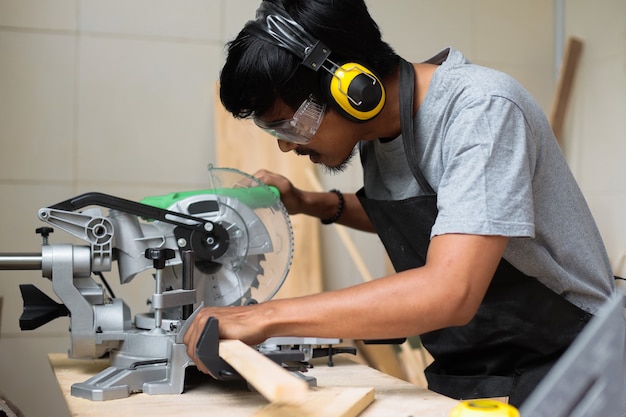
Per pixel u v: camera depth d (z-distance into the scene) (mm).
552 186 1359
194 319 1262
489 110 1232
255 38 1294
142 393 1289
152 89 2869
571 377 868
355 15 1304
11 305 2729
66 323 2791
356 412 1108
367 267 3021
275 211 1649
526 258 1358
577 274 1412
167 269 1566
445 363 1583
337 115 1352
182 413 1139
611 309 883
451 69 1349
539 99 3182
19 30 2764
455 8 3113
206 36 2918
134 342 1442
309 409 1070
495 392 1447
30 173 2760
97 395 1232
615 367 869
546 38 3197
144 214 1532
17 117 2754
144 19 2869
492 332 1449
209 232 1556
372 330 1161
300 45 1274
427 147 1384
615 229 2957
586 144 3076
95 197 1509
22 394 2734
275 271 1645
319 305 1185
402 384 1355
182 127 2889
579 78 3113
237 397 1254
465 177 1196
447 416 1107
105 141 2826
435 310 1145
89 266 1479
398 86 1387
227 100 1340
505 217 1173
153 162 2863
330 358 1598
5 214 2734
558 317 1400
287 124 1342
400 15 3066
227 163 2832
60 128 2791
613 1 2982
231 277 1603
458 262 1153
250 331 1188
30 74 2768
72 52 2807
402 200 1504
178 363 1290
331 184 2994
